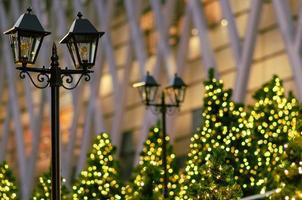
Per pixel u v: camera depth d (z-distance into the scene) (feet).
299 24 146.00
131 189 100.63
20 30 59.16
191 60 172.04
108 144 99.55
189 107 170.50
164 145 94.53
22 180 226.17
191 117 169.37
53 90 61.31
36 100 222.69
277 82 95.66
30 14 59.93
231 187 77.36
